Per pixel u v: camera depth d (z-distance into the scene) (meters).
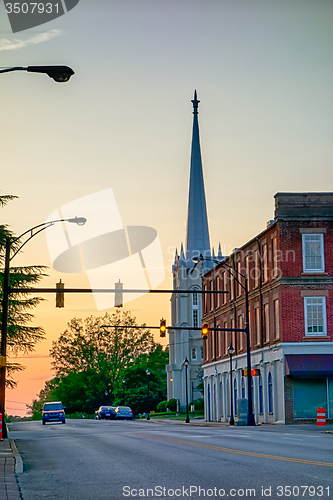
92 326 149.62
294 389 51.62
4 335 36.56
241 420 51.81
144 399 128.00
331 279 52.78
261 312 57.72
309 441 24.80
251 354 59.97
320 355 51.88
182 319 128.12
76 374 149.75
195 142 140.38
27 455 21.91
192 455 19.28
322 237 53.28
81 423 67.12
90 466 17.50
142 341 150.38
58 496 12.27
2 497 11.88
